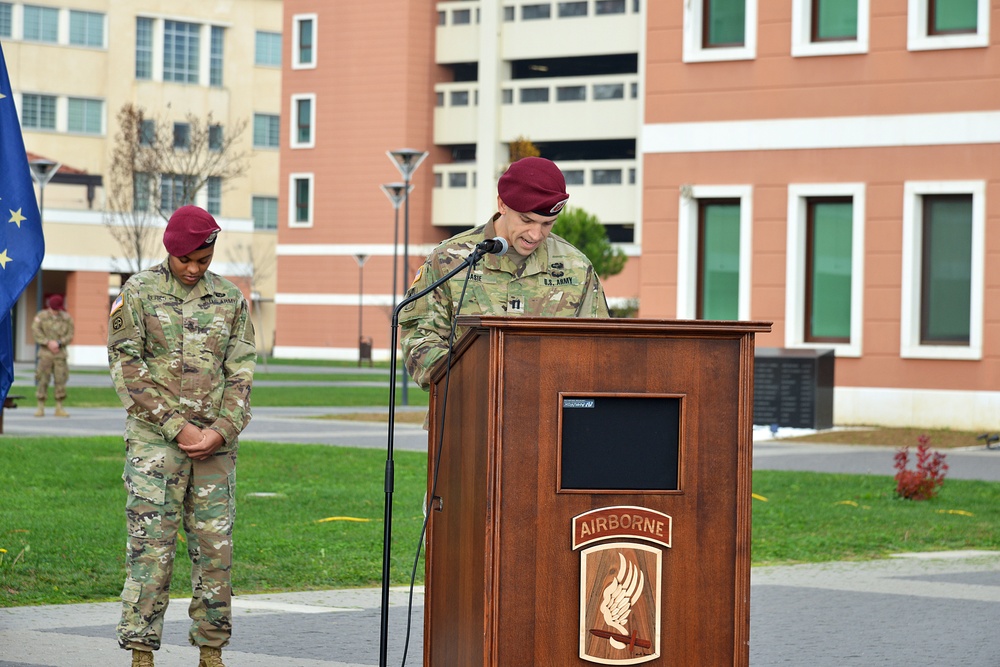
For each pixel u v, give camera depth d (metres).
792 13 28.47
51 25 80.25
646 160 29.62
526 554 4.56
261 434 25.73
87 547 11.92
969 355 27.00
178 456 7.21
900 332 27.64
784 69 28.53
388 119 86.19
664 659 4.63
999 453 23.47
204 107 85.62
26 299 70.31
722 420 4.68
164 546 7.20
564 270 6.17
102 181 79.19
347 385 48.41
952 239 27.56
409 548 12.53
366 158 86.69
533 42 85.00
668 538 4.63
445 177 86.62
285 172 88.75
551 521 4.57
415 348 5.74
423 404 37.12
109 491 16.03
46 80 80.00
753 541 13.38
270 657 8.12
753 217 28.75
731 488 4.68
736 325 4.64
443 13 86.94
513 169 5.87
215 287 7.42
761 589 10.93
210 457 7.30
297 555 11.93
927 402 27.41
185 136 62.56
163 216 57.22
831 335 28.58
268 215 91.62
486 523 4.54
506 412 4.55
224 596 7.36
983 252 26.94
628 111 82.75
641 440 4.64
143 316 7.22
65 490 16.08
